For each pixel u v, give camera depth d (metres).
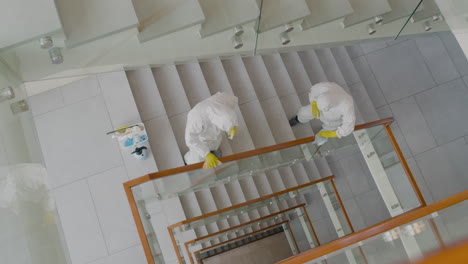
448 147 7.50
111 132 5.45
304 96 6.45
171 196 3.74
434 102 7.62
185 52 4.09
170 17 3.29
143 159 5.66
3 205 1.98
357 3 3.89
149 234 3.16
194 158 5.11
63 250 2.59
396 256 1.37
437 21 3.60
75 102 5.84
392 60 7.77
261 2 3.58
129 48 3.44
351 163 7.55
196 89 5.87
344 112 4.06
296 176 6.32
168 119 5.71
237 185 5.62
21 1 2.50
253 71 6.27
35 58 2.82
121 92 5.81
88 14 2.88
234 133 3.74
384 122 4.27
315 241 7.39
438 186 7.40
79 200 5.67
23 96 3.01
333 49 7.49
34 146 2.83
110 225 5.65
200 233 5.69
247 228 7.70
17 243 1.93
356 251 1.82
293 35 4.09
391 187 4.49
